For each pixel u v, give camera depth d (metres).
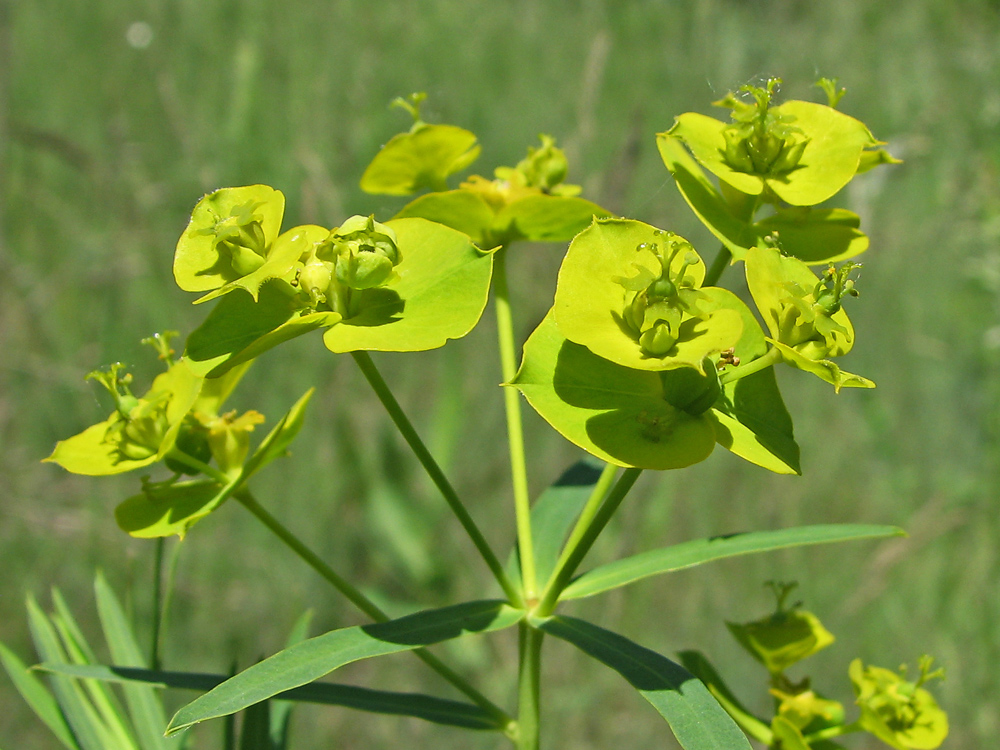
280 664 0.18
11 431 0.37
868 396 0.41
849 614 0.36
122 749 0.22
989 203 0.42
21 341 0.38
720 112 0.46
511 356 0.22
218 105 0.43
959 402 0.41
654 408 0.18
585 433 0.18
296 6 0.44
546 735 0.34
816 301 0.18
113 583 0.34
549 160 0.24
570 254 0.18
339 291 0.19
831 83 0.21
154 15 0.44
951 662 0.35
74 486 0.35
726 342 0.18
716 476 0.38
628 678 0.18
